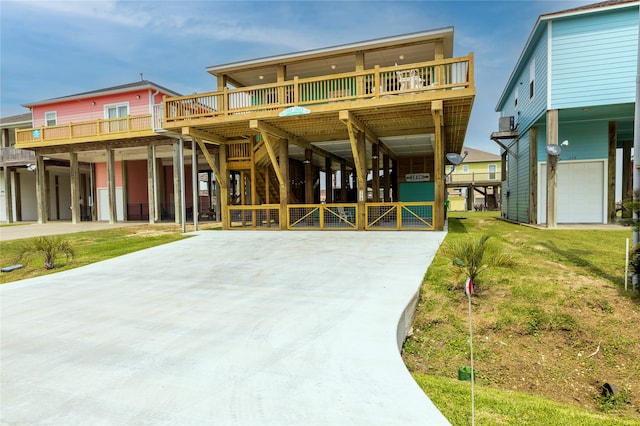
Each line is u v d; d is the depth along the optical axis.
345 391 2.66
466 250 5.52
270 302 4.97
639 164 5.10
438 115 10.17
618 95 11.67
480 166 39.88
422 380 3.35
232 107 12.16
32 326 4.36
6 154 22.53
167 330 4.09
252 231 13.13
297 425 2.26
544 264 6.36
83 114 20.39
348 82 12.06
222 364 3.19
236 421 2.32
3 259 9.05
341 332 3.79
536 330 4.45
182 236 12.19
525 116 15.52
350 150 17.70
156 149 18.78
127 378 2.99
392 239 9.89
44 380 2.99
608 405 3.40
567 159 14.11
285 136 13.32
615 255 6.90
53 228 16.14
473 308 4.91
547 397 3.54
